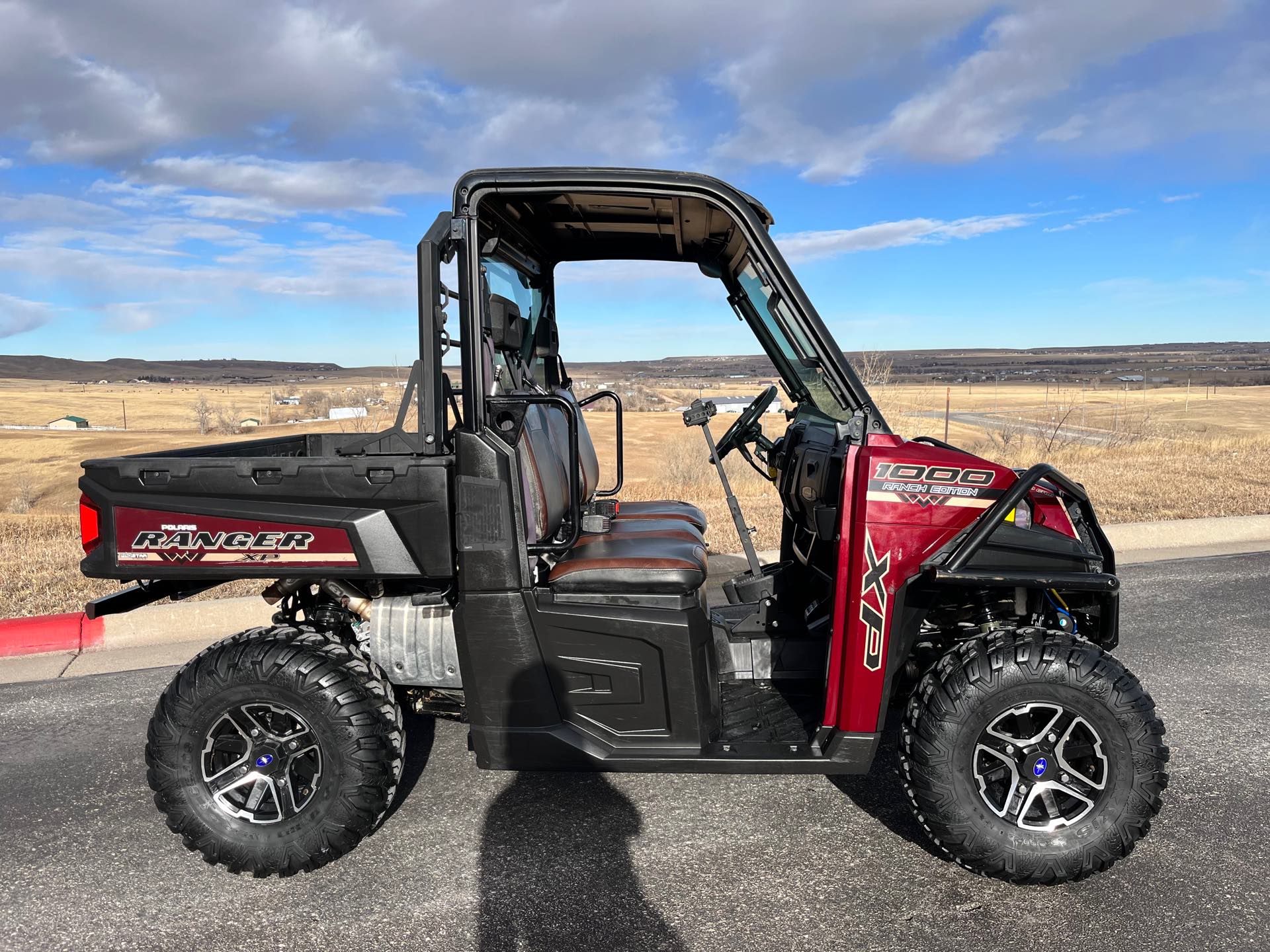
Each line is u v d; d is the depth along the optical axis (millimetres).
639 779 3230
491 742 2721
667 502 4242
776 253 2674
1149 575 6070
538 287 3627
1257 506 8031
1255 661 4328
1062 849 2428
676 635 2633
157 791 2621
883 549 2561
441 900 2445
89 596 5426
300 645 2645
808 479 3156
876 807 2980
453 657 2838
